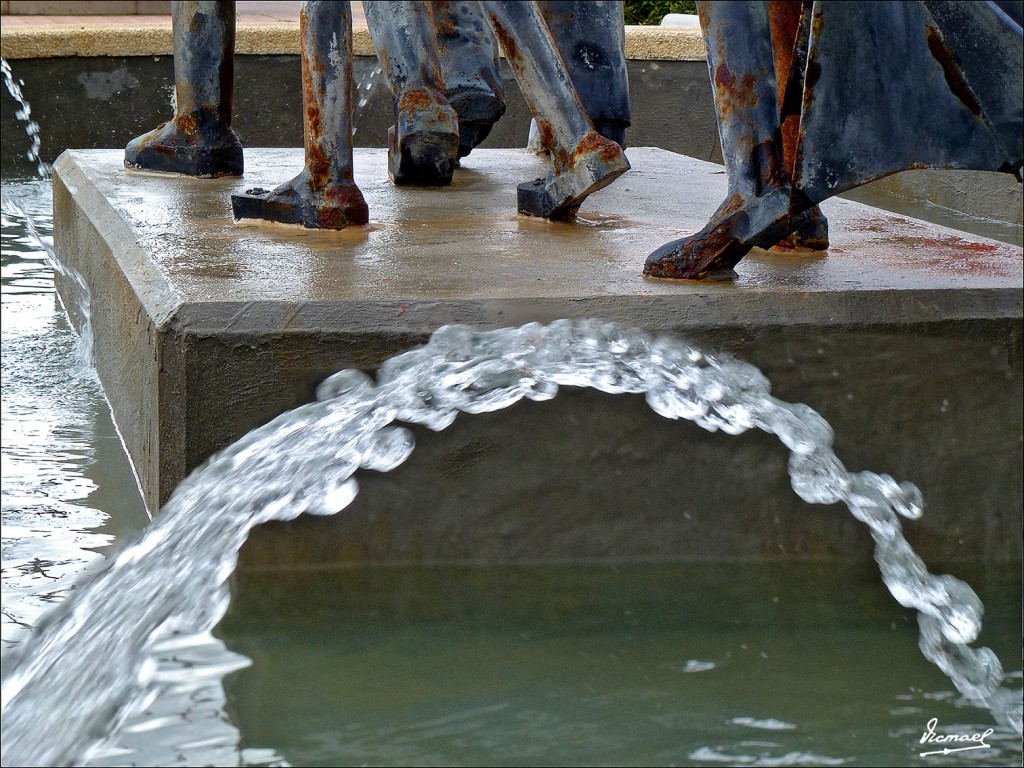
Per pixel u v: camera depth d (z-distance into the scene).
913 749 1.85
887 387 2.61
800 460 2.59
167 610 2.20
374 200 3.80
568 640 2.22
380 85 7.64
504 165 4.82
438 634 2.22
